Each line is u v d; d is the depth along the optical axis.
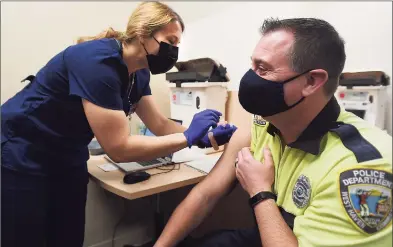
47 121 1.08
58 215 1.23
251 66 0.85
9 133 1.08
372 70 1.74
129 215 1.89
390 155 0.68
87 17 2.38
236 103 1.67
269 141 0.96
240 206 1.55
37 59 2.10
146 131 1.70
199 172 1.30
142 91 1.39
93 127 1.01
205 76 1.66
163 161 1.40
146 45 1.08
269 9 2.33
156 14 1.07
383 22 1.86
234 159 1.06
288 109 0.80
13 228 1.10
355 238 0.66
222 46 2.66
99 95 0.98
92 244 1.74
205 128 1.19
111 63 1.03
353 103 1.75
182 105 1.80
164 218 1.88
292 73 0.76
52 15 2.18
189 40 2.95
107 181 1.19
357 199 0.66
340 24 2.04
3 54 1.96
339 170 0.70
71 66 1.01
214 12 2.69
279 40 0.78
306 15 2.17
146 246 1.86
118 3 2.57
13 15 2.00
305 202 0.77
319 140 0.79
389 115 1.86
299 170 0.81
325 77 0.75
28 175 1.08
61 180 1.18
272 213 0.79
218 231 1.07
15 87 1.99
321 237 0.70
